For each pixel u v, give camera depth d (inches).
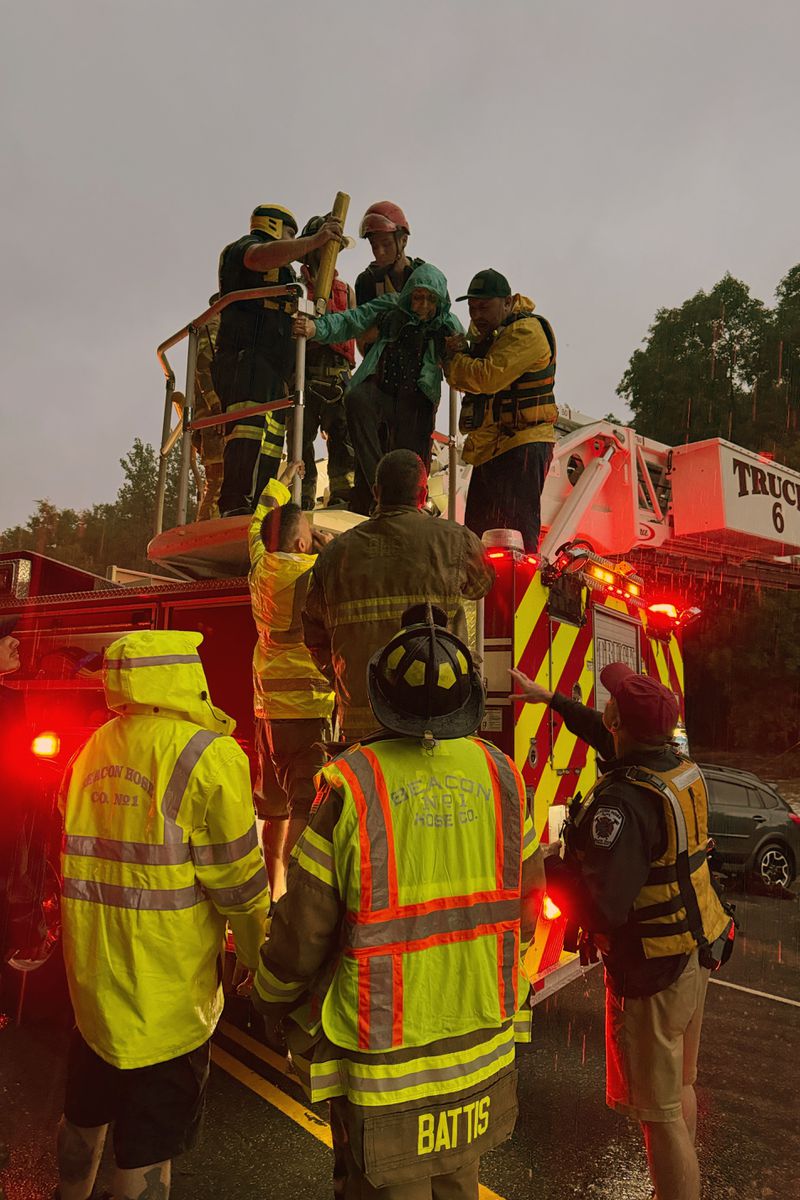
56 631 174.4
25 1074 130.6
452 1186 69.4
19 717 131.3
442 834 68.1
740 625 911.0
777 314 1153.4
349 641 89.7
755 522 329.4
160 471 209.9
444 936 67.0
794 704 908.6
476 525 182.4
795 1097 140.6
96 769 82.5
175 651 82.1
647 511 329.1
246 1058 139.2
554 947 142.3
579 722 128.2
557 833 146.3
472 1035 67.2
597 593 173.5
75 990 79.3
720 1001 195.6
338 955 67.4
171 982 78.0
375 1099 62.1
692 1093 99.8
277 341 180.2
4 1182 102.5
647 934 92.0
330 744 89.5
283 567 120.6
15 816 132.6
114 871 78.7
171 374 211.9
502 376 165.3
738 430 1091.3
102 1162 108.8
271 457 179.6
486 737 142.3
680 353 1164.5
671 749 102.0
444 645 69.7
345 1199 67.4
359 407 173.2
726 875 358.6
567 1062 147.2
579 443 305.3
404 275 198.1
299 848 67.3
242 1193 102.9
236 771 80.0
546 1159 114.3
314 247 164.6
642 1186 107.7
